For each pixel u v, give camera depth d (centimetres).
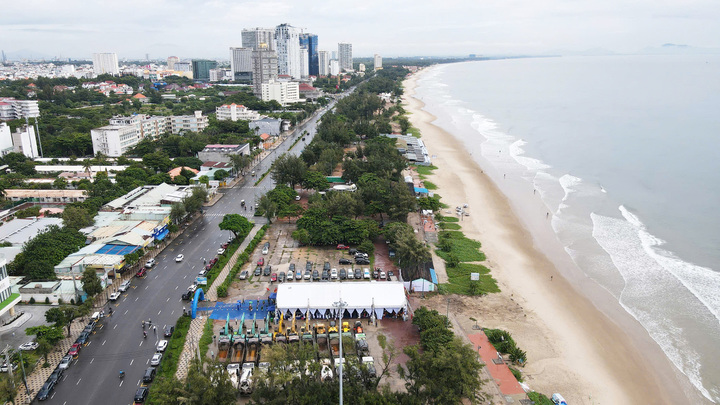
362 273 13525
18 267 13150
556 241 16125
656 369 9969
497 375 9356
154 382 9162
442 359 7950
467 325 11119
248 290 12706
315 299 11400
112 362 9819
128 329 10994
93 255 13650
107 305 11988
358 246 14950
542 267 14312
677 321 11600
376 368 9525
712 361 10219
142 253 14525
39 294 12125
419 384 7869
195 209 17750
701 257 14750
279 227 17438
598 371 9831
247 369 9162
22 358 9281
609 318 11725
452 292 12694
